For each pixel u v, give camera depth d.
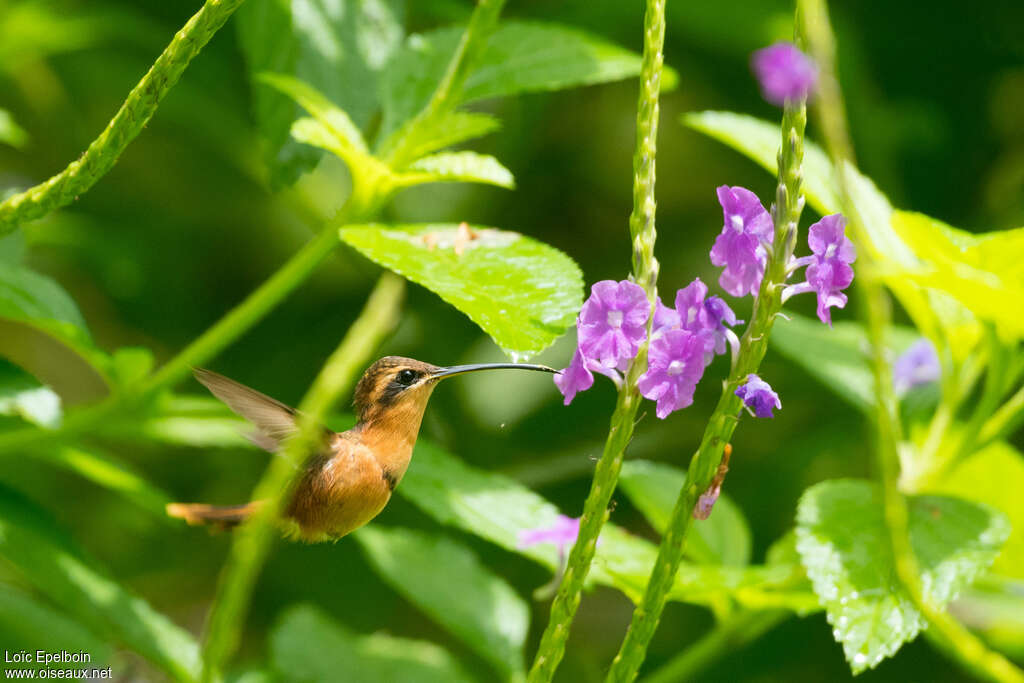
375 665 2.82
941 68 3.69
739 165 3.79
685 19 3.54
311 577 3.41
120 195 3.71
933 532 2.71
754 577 2.72
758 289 2.62
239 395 2.71
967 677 3.13
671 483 2.78
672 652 3.36
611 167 3.78
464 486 2.75
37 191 2.65
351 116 2.82
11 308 2.72
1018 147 3.65
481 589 2.81
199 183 3.72
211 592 3.61
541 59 2.78
